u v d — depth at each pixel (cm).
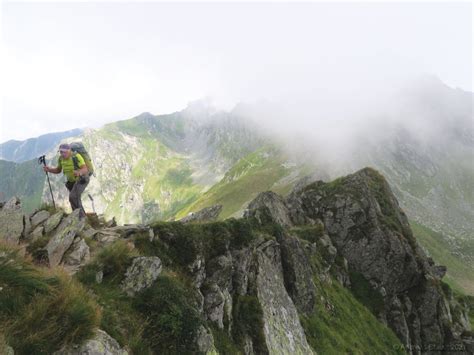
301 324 3206
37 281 886
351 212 5975
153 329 1167
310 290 3622
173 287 1391
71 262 1234
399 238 5797
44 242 1229
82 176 1534
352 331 3919
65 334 805
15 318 768
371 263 5647
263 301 2530
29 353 726
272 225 3666
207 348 1332
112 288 1209
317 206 6256
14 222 1212
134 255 1403
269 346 2231
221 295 1981
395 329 5144
